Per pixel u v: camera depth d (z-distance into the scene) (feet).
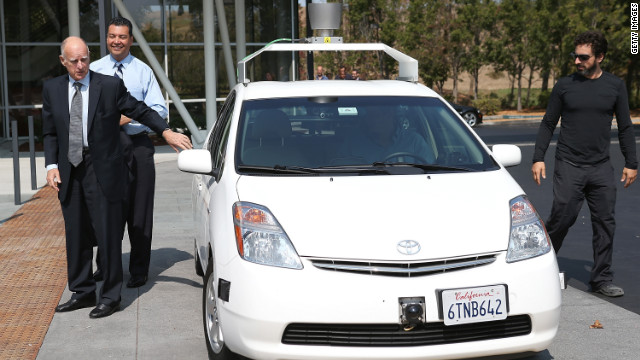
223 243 12.96
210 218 14.65
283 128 15.58
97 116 17.11
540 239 12.80
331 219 12.57
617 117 18.66
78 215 17.78
